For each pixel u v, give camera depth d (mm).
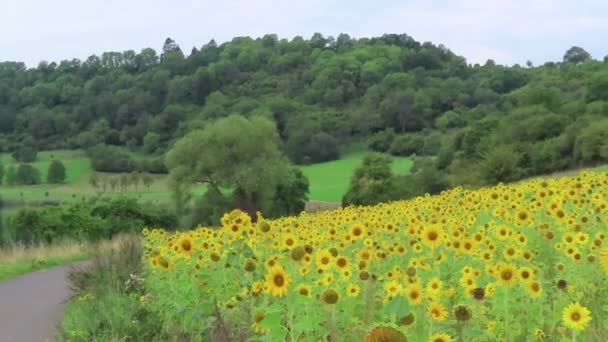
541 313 6695
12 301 16562
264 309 6266
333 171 111125
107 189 112062
